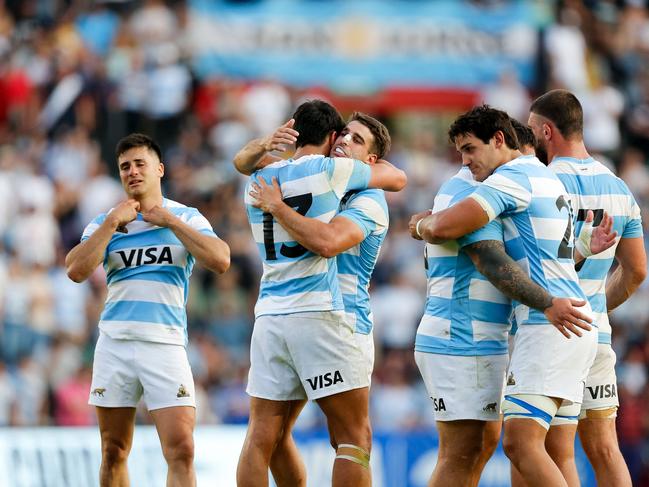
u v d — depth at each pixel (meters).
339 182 22.89
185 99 62.62
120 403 24.55
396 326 53.72
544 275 22.05
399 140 63.97
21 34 63.06
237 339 52.25
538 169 22.44
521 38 65.06
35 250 53.66
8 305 50.38
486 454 23.17
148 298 24.55
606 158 66.38
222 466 37.88
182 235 24.14
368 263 23.81
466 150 22.84
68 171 58.53
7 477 36.50
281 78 63.62
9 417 46.28
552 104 23.94
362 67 63.91
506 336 22.69
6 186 55.38
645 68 68.25
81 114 61.59
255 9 63.66
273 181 22.86
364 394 23.08
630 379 50.38
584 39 67.06
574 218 23.47
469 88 64.50
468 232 21.81
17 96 61.28
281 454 24.00
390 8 64.12
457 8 64.50
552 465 21.59
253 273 55.19
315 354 22.56
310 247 22.17
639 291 54.47
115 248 24.72
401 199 59.97
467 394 22.33
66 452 37.06
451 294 22.59
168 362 24.44
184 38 63.53
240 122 62.12
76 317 51.59
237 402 48.16
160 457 36.19
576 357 22.00
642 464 45.34
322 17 63.84
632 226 24.48
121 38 63.53
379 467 39.38
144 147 24.97
